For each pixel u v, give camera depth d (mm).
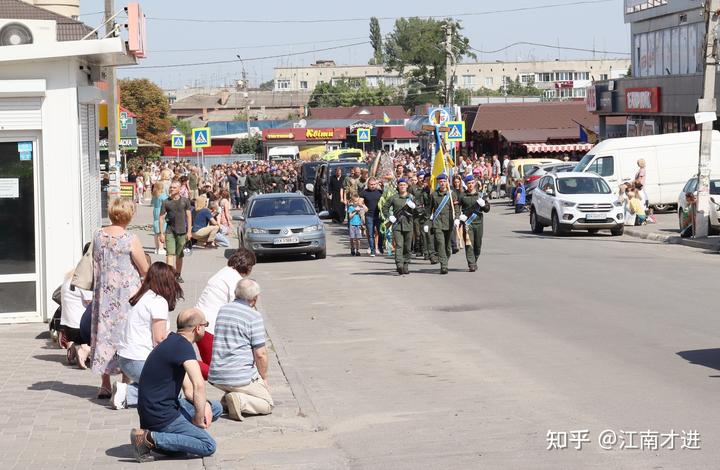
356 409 10398
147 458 8594
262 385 10273
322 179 45250
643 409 9641
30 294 15914
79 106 16234
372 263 25766
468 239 22516
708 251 27188
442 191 22375
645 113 52375
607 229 33969
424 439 8992
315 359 13242
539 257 25625
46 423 9914
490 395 10633
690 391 10336
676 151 40781
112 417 10148
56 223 15812
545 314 16078
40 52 15414
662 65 55125
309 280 22469
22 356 13477
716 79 44062
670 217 38875
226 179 55969
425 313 16766
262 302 19078
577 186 34156
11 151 15766
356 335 14984
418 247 27203
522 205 46469
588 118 72375
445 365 12430
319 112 125562
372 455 8562
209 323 11344
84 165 16922
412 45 140625
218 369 10203
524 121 72875
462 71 189125
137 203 57500
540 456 8195
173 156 102812
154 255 28547
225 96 161875
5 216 15797
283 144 94188
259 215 28078
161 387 8602
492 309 16859
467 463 8102
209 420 8852
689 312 15727
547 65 189500
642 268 22375
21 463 8508
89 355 12539
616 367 11750
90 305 12383
